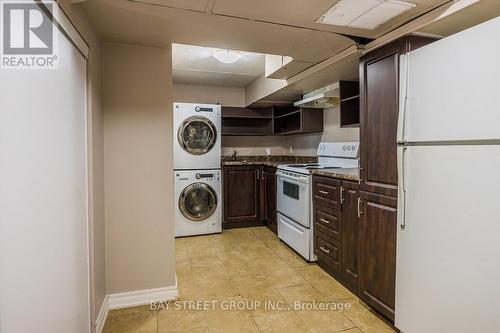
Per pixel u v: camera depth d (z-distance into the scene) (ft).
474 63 4.24
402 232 5.68
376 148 6.54
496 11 4.86
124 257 7.23
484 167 4.16
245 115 16.03
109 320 6.63
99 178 6.54
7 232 2.88
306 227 9.91
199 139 13.26
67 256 4.48
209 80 14.60
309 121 13.34
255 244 11.96
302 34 6.34
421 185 5.20
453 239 4.65
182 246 11.72
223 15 5.46
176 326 6.41
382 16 5.44
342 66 8.27
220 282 8.54
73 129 4.83
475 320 4.34
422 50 5.12
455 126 4.53
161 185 7.45
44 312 3.67
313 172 9.62
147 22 5.78
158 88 7.32
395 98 5.95
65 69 4.47
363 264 7.07
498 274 4.03
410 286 5.51
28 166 3.33
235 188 14.23
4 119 2.89
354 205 7.62
